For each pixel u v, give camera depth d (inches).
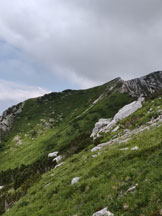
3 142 7071.9
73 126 6063.0
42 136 6456.7
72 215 498.9
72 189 661.9
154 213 326.0
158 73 7755.9
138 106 2908.5
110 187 524.4
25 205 805.2
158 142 681.6
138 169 535.5
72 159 1465.3
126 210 388.2
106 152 971.3
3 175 4480.8
